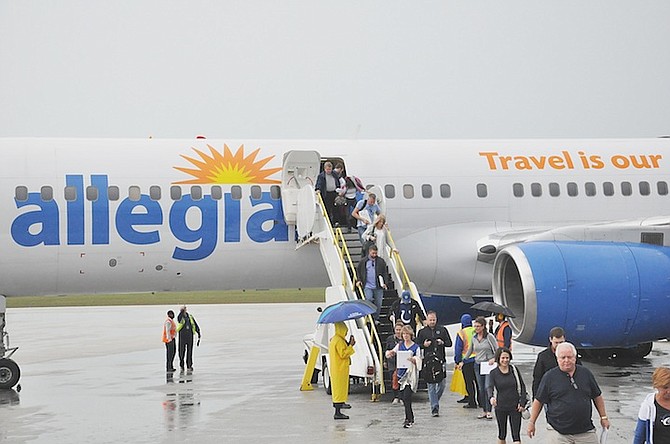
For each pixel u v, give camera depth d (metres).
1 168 59.78
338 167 62.84
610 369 67.12
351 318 45.78
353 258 59.69
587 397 29.59
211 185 62.41
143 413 48.56
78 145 62.22
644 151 71.06
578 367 29.91
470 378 48.94
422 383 52.88
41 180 60.00
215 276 63.28
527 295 55.25
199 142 64.50
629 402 50.25
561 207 67.50
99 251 60.44
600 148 70.69
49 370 72.69
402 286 56.41
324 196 62.34
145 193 61.19
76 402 53.25
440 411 48.25
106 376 67.50
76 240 60.00
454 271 65.62
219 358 80.38
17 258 59.38
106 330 121.94
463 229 65.94
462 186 66.31
